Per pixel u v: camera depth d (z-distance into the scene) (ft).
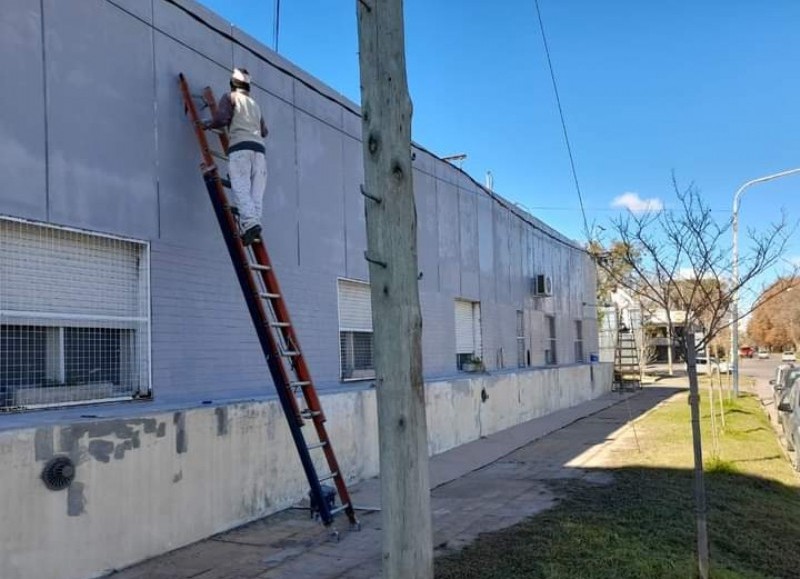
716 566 21.07
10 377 20.93
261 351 29.94
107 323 23.77
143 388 24.77
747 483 34.01
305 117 34.50
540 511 27.07
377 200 15.40
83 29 23.03
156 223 25.45
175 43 26.73
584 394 81.82
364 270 38.81
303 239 33.83
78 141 22.67
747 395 89.92
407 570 14.84
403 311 15.29
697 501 20.29
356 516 26.99
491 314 58.90
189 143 27.04
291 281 32.83
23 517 18.10
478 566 20.17
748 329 306.14
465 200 54.80
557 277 80.18
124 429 21.21
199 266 27.17
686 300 30.71
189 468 23.59
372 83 15.66
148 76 25.46
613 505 27.86
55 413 21.53
